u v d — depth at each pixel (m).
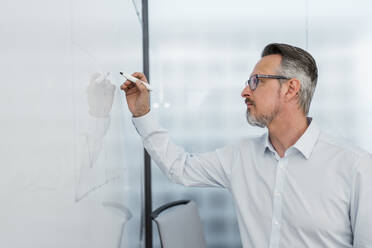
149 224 1.76
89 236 0.61
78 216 0.54
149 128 1.03
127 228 1.08
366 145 1.77
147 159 1.76
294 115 0.91
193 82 1.78
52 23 0.44
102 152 0.73
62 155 0.46
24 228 0.34
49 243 0.41
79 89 0.56
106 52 0.78
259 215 0.96
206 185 1.15
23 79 0.35
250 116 0.95
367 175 0.78
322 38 1.78
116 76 0.92
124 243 1.02
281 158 0.92
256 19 1.78
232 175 1.05
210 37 1.78
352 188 0.80
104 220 0.74
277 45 0.92
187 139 1.78
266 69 0.90
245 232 1.02
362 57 1.76
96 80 0.68
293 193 0.89
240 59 1.78
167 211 1.33
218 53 1.78
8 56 0.32
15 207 0.33
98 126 0.69
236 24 1.78
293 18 1.78
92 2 0.65
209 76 1.78
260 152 0.99
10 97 0.32
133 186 1.26
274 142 0.96
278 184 0.91
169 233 1.22
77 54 0.55
